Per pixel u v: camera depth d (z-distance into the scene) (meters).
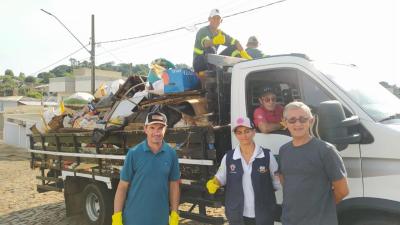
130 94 6.52
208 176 4.58
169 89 5.33
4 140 28.83
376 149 3.50
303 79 4.03
